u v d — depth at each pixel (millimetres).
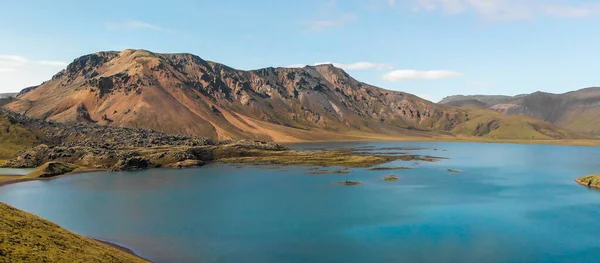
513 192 146375
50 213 112125
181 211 114875
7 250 50906
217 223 101750
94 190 150625
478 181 174250
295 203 125750
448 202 127312
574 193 145250
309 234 92188
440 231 94562
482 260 76000
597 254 79312
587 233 93125
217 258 76375
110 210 116000
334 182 169750
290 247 83000
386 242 86312
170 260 75062
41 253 53438
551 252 80500
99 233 92688
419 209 117062
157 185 163375
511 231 94625
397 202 127125
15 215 65938
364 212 113375
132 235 91188
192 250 80812
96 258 58969
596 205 123500
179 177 188125
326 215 109875
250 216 108812
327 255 78375
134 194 142500
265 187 157375
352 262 74750
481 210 116250
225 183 168250
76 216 108875
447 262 75000
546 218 106875
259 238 89062
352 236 90688
